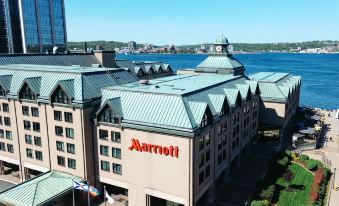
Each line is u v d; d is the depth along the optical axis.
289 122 124.81
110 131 66.50
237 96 80.38
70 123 68.75
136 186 65.25
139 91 66.81
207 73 113.38
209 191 68.94
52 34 195.12
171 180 60.69
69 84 69.06
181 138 58.12
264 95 110.88
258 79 117.69
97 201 70.12
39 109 72.81
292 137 107.19
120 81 81.44
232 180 78.94
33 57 104.12
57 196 63.88
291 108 128.75
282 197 69.88
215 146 68.69
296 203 67.44
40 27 185.88
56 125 71.00
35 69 81.38
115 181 68.31
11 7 174.88
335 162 90.62
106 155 68.50
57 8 197.00
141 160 63.34
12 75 81.06
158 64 155.12
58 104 69.00
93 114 67.94
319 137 114.56
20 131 77.56
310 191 72.12
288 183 76.06
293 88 129.75
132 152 64.19
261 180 73.12
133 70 134.88
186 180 59.03
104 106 65.50
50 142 73.00
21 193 63.69
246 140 94.06
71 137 69.50
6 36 180.00
